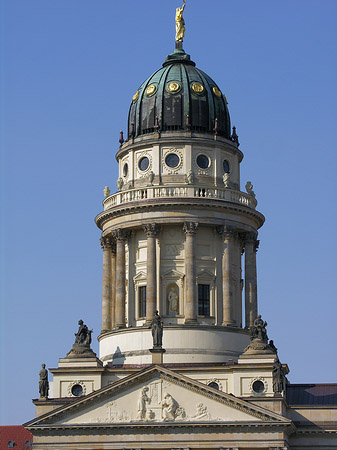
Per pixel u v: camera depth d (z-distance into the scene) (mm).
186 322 199750
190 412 179750
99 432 181875
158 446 179750
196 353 197625
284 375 193625
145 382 182125
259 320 192250
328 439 188125
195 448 179000
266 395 185500
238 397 182875
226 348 199875
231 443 178125
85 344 196500
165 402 180500
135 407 181375
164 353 197375
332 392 198250
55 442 182500
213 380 189250
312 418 188750
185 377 179750
